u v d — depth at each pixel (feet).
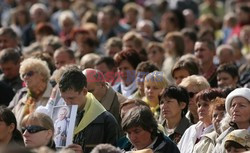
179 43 89.15
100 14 118.73
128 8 122.11
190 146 58.75
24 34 120.06
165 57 89.92
